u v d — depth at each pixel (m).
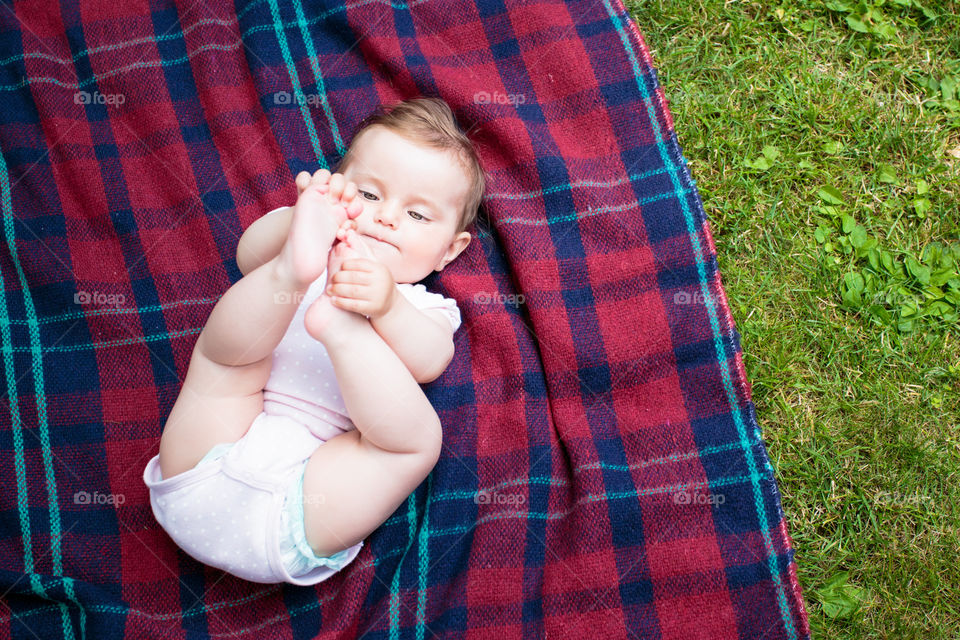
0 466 1.68
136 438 1.77
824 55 2.26
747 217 2.12
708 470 1.78
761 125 2.20
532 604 1.71
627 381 1.85
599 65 2.01
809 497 1.94
